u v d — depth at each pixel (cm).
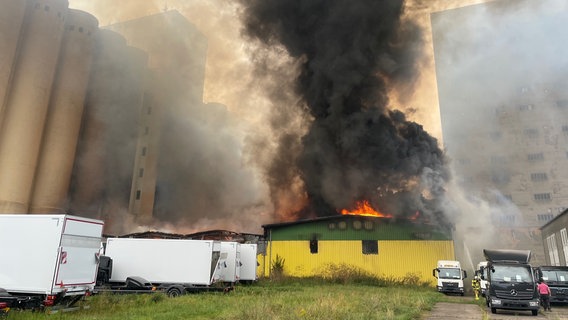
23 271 1279
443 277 2723
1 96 4128
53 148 4716
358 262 3184
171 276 2133
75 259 1357
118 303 1588
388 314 1262
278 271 3155
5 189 4141
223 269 2381
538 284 1862
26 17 4547
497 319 1480
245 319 1174
